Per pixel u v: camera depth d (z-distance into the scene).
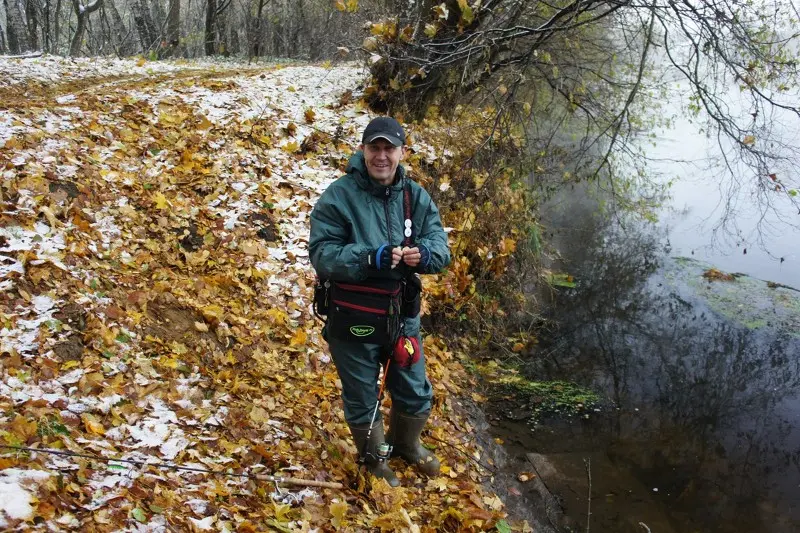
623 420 5.97
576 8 7.22
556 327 7.88
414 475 3.88
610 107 10.19
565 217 12.25
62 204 4.72
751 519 4.80
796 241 11.31
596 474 5.09
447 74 9.02
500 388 6.29
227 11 25.59
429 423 4.74
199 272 5.00
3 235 4.04
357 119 8.59
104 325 3.75
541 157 9.16
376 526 3.22
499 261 7.41
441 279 6.55
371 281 3.21
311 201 6.45
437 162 7.61
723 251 10.90
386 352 3.44
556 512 4.51
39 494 2.36
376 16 9.86
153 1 25.00
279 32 24.77
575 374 6.79
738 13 7.01
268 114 7.93
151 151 6.36
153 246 4.96
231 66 15.00
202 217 5.61
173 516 2.60
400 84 8.91
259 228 5.73
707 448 5.66
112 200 5.25
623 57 9.79
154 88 8.26
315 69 11.95
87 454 2.75
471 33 8.46
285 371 4.36
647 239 11.37
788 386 6.83
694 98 7.53
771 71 6.89
